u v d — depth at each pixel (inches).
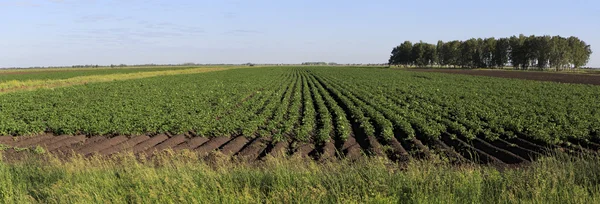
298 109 987.9
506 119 755.4
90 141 641.6
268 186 299.4
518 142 621.3
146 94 1333.7
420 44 6569.9
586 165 319.0
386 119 770.2
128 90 1512.1
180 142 636.1
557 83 1909.4
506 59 5191.9
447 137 652.7
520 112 885.8
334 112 922.1
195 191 286.5
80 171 362.6
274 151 559.2
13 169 378.9
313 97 1339.8
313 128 726.5
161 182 311.6
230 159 506.6
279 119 796.6
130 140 639.1
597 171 307.3
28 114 840.9
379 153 532.4
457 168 398.9
